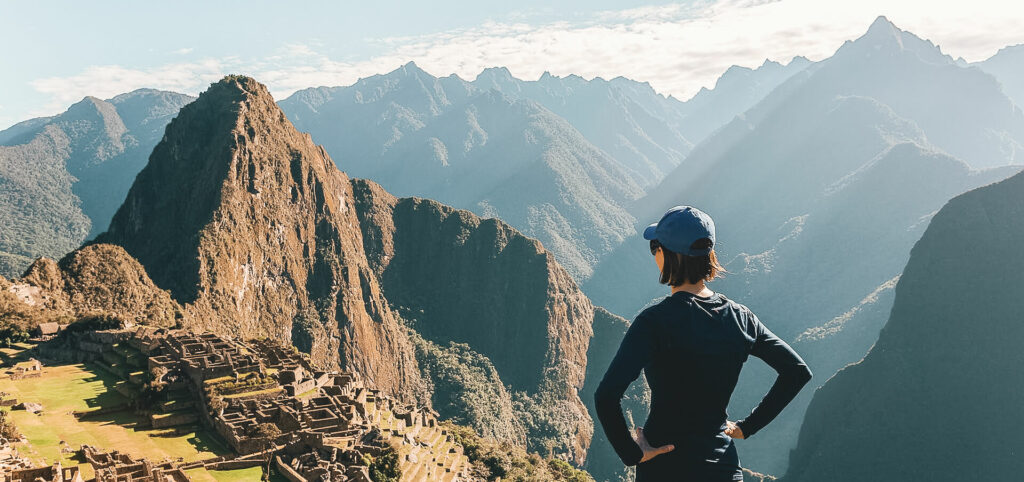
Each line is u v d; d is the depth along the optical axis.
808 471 187.25
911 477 172.38
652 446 5.74
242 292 191.62
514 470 106.31
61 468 39.25
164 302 153.00
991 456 166.00
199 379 70.00
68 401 69.00
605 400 5.40
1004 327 180.25
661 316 5.78
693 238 5.85
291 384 72.25
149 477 45.19
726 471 5.61
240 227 197.88
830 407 198.88
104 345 85.94
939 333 189.00
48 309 120.50
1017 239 188.62
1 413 56.75
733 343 5.72
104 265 144.75
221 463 56.47
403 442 77.06
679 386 5.68
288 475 55.06
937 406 179.38
